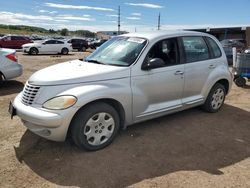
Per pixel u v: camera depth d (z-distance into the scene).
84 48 32.66
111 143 4.30
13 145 4.25
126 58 4.51
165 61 4.82
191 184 3.32
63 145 4.23
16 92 7.64
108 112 4.09
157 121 5.36
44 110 3.72
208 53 5.64
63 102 3.69
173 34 5.05
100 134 4.09
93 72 4.06
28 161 3.79
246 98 7.41
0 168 3.61
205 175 3.52
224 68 5.91
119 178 3.42
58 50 25.83
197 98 5.46
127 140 4.47
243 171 3.64
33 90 3.90
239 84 9.00
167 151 4.14
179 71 4.95
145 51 4.54
